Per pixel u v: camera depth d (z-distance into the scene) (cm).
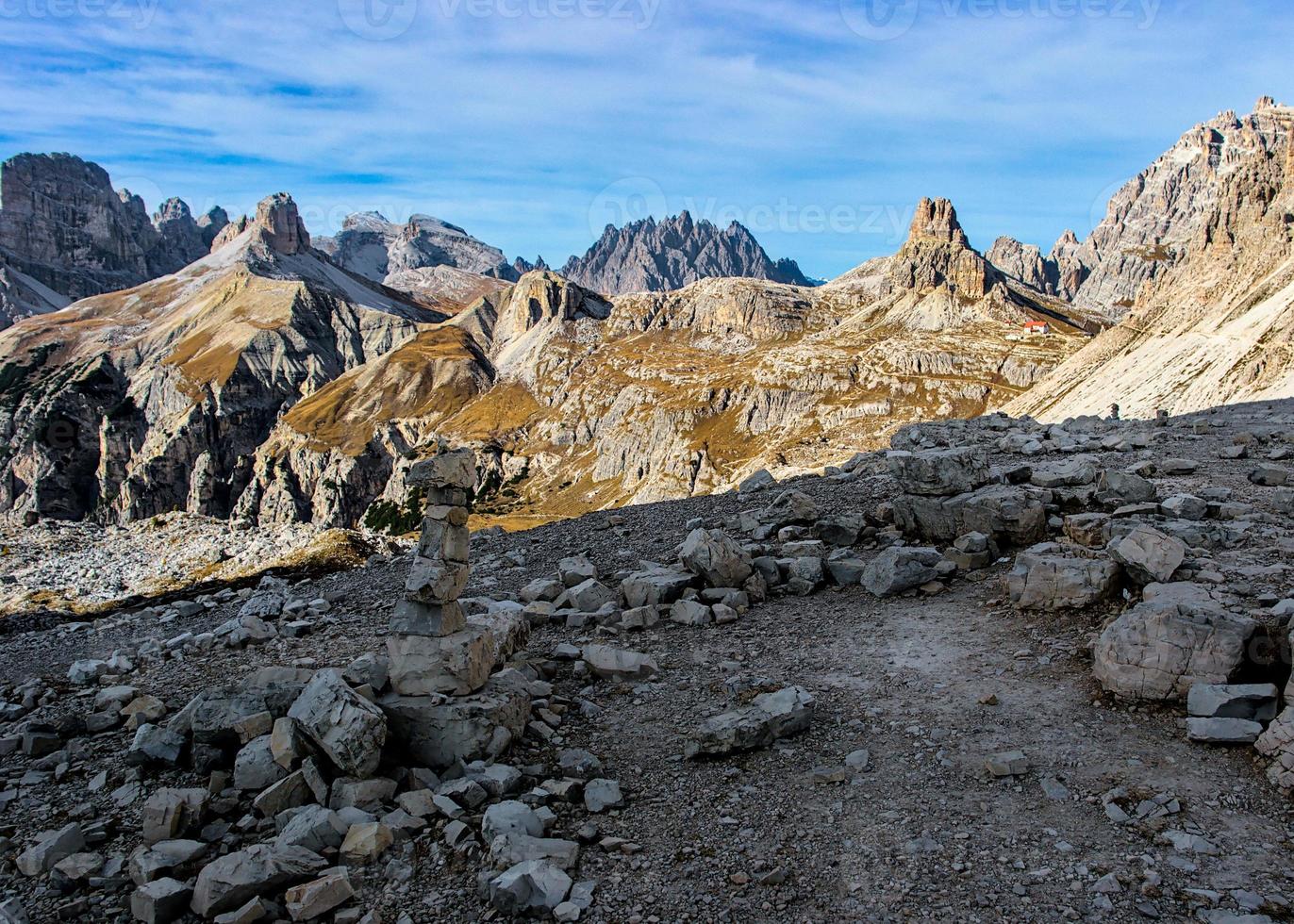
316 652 1692
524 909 796
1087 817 861
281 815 985
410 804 980
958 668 1242
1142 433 2870
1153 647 1045
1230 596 1139
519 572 2219
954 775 968
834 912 768
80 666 1731
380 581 2427
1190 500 1656
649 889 824
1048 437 2953
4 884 926
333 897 826
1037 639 1282
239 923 801
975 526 1706
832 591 1686
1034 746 1000
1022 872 791
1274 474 1911
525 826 913
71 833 980
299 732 1078
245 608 2292
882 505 2011
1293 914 696
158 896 828
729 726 1086
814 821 914
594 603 1750
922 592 1570
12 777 1213
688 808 970
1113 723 1020
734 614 1598
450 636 1153
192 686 1545
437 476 1136
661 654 1475
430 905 824
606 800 984
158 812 988
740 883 820
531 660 1450
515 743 1148
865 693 1214
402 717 1106
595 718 1252
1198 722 952
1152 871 767
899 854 839
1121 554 1302
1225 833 809
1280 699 949
